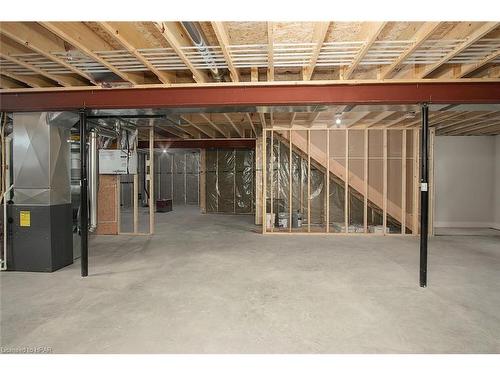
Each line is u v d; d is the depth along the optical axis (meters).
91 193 5.18
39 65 2.99
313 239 5.61
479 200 7.28
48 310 2.68
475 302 2.83
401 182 6.38
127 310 2.68
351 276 3.52
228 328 2.37
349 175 6.50
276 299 2.89
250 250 4.77
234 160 9.79
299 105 3.45
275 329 2.36
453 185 7.31
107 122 5.25
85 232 3.60
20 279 3.50
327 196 6.10
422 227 3.26
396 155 6.43
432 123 5.77
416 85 3.30
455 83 3.26
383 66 3.18
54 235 3.83
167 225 7.30
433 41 2.50
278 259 4.24
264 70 3.59
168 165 12.46
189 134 8.59
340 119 5.37
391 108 3.60
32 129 3.79
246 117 6.00
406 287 3.20
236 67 3.10
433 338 2.24
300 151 6.99
